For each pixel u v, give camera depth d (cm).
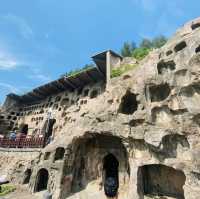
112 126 1434
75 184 1602
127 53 3133
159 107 1320
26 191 1714
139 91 1437
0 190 1739
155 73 1450
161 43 2822
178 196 1198
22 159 2142
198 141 1086
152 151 1248
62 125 2656
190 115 1150
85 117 1669
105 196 1430
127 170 1448
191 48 1348
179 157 1150
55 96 3253
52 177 1580
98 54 2466
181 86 1250
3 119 3475
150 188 1305
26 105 3794
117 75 2092
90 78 2739
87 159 1669
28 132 3222
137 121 1359
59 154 1698
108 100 1606
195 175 1031
